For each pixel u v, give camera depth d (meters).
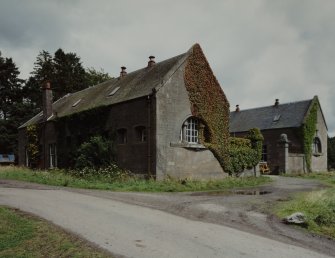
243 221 9.52
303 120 33.56
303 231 8.62
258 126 37.66
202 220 9.44
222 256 6.38
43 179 17.83
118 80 26.09
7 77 54.31
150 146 18.95
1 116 52.53
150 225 8.52
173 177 19.27
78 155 21.33
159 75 20.95
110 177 18.23
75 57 54.19
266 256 6.46
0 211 9.14
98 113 22.86
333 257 6.63
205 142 21.47
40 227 7.76
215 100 22.08
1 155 46.44
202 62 21.69
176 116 19.80
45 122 29.33
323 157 36.00
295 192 16.55
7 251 6.28
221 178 21.67
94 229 7.86
